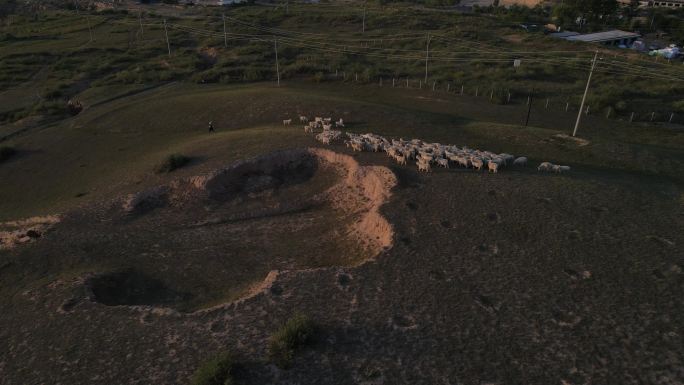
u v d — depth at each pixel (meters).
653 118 79.50
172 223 47.16
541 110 84.62
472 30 142.12
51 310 33.03
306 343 28.16
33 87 110.31
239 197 50.47
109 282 37.12
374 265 35.12
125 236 44.94
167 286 37.84
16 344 30.12
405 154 49.88
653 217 40.00
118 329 30.56
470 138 64.56
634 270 33.47
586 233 37.50
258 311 31.23
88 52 134.25
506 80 99.94
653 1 199.62
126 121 83.06
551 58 112.31
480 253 35.75
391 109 75.69
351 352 27.77
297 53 128.25
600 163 57.19
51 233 45.62
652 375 25.64
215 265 40.34
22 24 181.12
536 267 34.06
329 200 48.81
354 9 185.00
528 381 25.69
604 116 81.25
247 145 58.44
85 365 27.88
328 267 35.62
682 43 137.12
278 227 45.75
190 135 72.88
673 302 30.53
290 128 65.81
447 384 25.69
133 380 26.52
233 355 27.66
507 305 30.88
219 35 145.62
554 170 48.75
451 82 101.31
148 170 57.34
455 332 28.97
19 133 84.12
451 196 43.00
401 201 42.47
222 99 84.94
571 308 30.39
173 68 116.88
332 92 97.31
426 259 35.38
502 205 41.44
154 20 173.25
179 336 29.53
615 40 137.25
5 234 46.22
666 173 55.00
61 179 64.25
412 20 158.62
